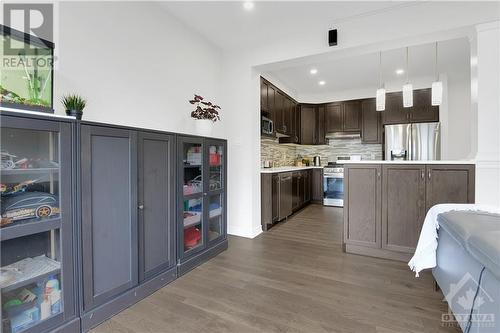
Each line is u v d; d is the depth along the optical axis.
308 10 2.63
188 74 3.01
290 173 4.47
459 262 1.43
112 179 1.70
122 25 2.24
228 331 1.54
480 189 2.31
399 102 4.98
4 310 1.32
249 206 3.44
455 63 4.02
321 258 2.67
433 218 1.87
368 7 2.56
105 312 1.65
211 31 3.09
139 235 1.89
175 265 2.23
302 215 4.62
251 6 2.58
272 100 4.33
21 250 1.42
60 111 1.79
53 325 1.41
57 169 1.44
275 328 1.56
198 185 2.62
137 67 2.38
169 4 2.56
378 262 2.57
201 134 2.80
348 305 1.81
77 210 1.51
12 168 1.34
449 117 4.53
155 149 2.04
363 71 4.35
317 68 4.20
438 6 2.41
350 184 2.82
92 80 2.01
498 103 2.25
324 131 5.74
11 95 1.42
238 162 3.50
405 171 2.59
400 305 1.80
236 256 2.74
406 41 2.65
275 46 3.21
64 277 1.45
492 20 2.24
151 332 1.53
